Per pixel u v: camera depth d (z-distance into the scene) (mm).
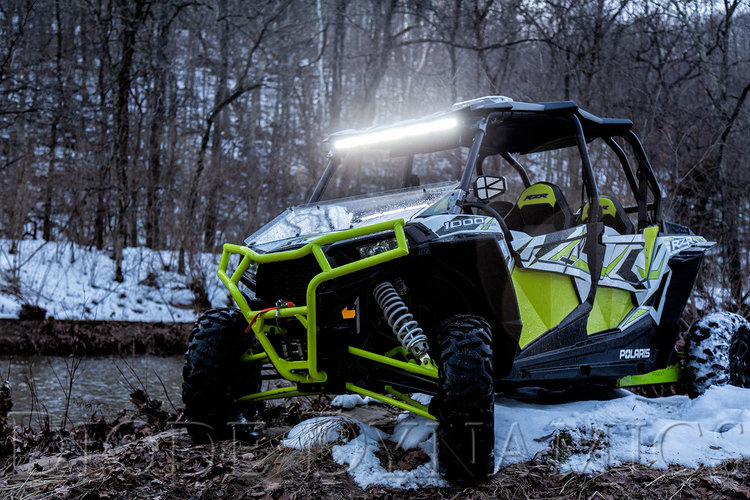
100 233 14172
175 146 15250
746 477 3141
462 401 2943
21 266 11812
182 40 20750
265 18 17344
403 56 25719
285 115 25828
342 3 20656
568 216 4137
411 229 3150
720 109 12516
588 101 13305
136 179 14703
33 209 14312
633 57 14461
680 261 4590
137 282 12398
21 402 5457
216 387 3477
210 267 13055
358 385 3412
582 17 14039
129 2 15336
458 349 3014
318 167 17453
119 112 14648
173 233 13727
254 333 3531
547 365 3834
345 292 3100
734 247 9484
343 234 3102
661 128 11734
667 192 9953
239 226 14359
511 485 3045
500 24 16609
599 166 10203
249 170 15844
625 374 4258
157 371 7492
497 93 14039
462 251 3166
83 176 14336
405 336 3135
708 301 7914
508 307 3268
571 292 3975
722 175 11156
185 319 11141
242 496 2904
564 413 3799
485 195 3598
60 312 10469
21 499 2859
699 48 13586
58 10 16312
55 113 14109
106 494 2881
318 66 25688
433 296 3357
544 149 4766
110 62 15523
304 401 4824
